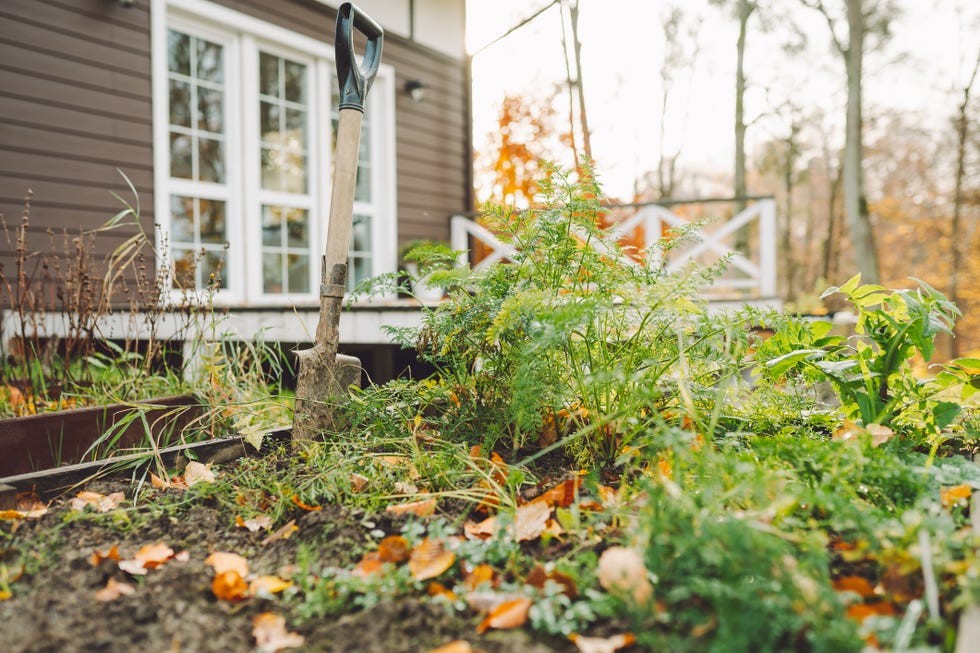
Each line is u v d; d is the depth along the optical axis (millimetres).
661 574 941
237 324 3574
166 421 2057
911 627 812
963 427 1867
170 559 1212
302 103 5375
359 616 954
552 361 1633
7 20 3764
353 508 1358
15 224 3773
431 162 6480
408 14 6207
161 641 934
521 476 1434
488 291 1723
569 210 1651
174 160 4547
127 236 4262
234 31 4875
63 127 3980
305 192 5395
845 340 1894
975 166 16172
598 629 915
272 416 2199
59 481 1541
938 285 17547
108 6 4176
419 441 1762
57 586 1081
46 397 2236
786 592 840
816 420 1845
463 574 1101
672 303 1547
